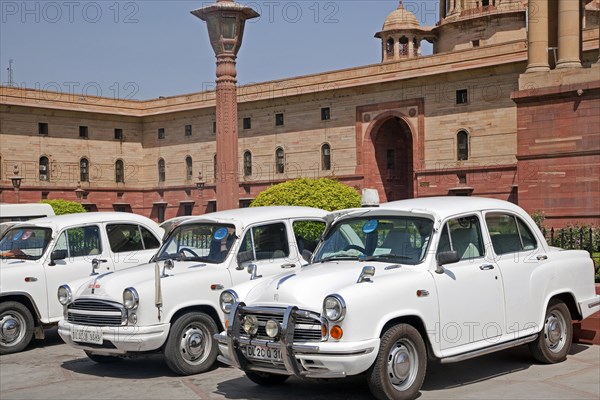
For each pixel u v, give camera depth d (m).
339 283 7.93
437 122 48.25
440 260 8.21
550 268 9.48
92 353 10.17
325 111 54.66
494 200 9.49
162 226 13.73
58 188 60.72
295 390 8.68
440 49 58.47
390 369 7.64
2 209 19.39
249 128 59.41
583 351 10.35
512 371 9.17
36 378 9.88
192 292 9.83
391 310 7.63
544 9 19.30
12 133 58.09
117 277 10.04
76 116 62.22
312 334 7.60
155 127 65.88
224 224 10.78
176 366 9.59
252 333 7.91
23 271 11.90
